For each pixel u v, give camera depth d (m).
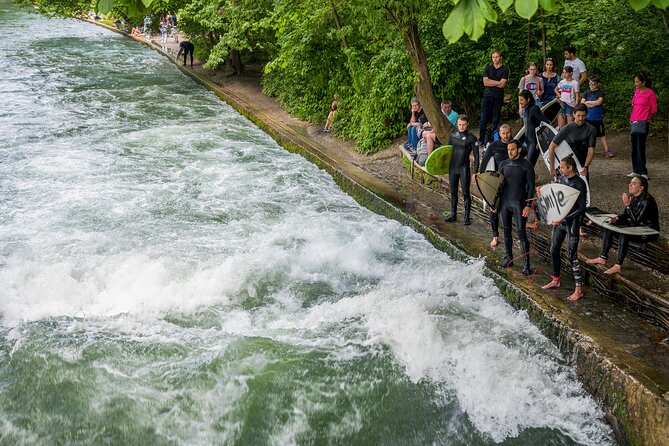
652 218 7.98
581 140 9.19
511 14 14.50
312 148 15.91
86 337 8.06
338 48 17.48
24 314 8.61
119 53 36.22
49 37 42.91
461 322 8.26
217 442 6.48
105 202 12.60
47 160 15.34
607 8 13.42
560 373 7.28
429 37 15.25
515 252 9.56
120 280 9.35
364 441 6.56
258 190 13.50
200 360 7.61
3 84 25.69
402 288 9.32
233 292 9.23
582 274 8.55
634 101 10.37
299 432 6.63
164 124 19.53
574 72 12.02
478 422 6.80
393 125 15.37
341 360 7.65
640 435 6.20
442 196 12.08
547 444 6.53
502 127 9.47
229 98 22.77
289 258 10.04
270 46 22.44
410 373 7.44
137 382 7.23
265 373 7.38
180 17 27.70
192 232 11.24
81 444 6.39
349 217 11.91
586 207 8.30
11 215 11.85
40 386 7.16
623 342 7.08
